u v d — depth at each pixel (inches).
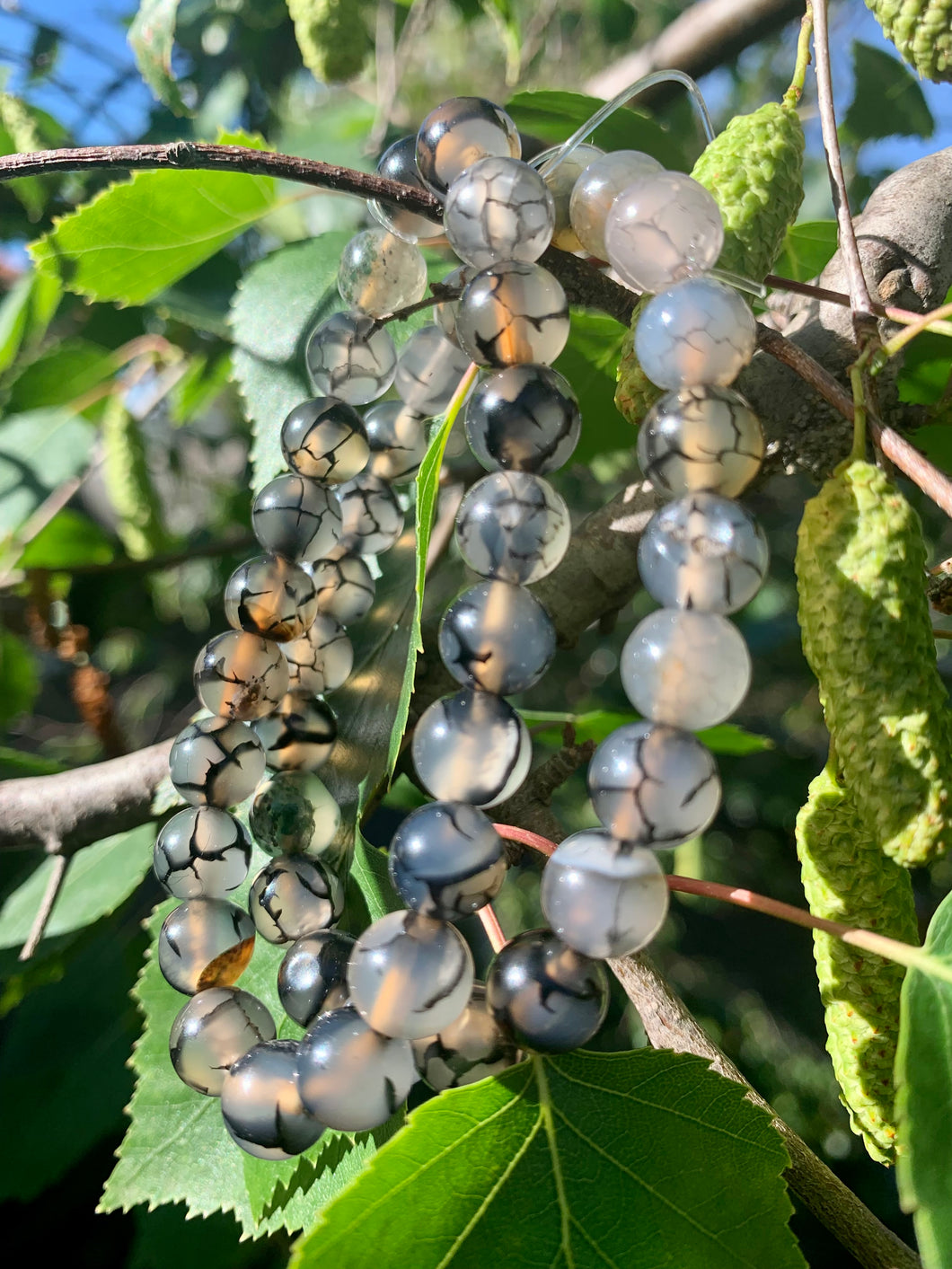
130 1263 7.0
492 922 3.9
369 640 5.5
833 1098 12.2
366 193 4.1
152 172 5.8
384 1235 3.3
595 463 8.8
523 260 3.7
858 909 3.8
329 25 7.5
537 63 14.0
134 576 10.9
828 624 3.3
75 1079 7.6
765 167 4.1
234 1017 3.8
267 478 5.8
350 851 4.7
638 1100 3.6
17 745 13.3
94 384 9.6
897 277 4.9
